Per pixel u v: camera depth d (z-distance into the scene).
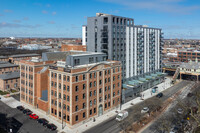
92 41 100.12
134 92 98.88
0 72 128.75
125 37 101.25
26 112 73.62
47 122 65.25
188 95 96.44
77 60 70.06
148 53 121.62
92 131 60.66
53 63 82.31
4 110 76.94
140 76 115.25
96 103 70.81
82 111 65.44
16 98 92.50
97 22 97.12
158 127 62.28
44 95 76.88
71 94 60.97
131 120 67.50
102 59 81.56
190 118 67.50
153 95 100.62
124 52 101.19
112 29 92.38
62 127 62.56
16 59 185.25
